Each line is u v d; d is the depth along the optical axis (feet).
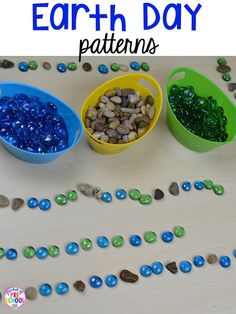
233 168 2.33
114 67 2.43
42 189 2.07
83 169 2.16
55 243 1.98
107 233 2.04
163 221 2.13
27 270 1.90
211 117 2.29
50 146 2.09
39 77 2.32
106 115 2.18
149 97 2.28
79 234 2.02
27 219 1.99
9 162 2.08
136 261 2.02
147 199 2.14
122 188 2.16
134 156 2.24
